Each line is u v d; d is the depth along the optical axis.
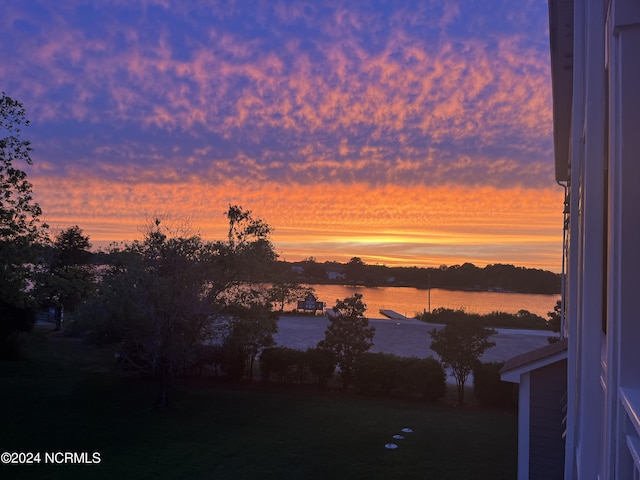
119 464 8.31
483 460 8.90
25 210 11.95
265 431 10.32
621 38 1.96
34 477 7.68
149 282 11.31
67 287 12.84
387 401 13.09
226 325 12.79
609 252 2.08
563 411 5.91
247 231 12.78
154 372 13.05
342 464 8.58
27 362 17.14
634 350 1.88
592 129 2.62
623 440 1.87
